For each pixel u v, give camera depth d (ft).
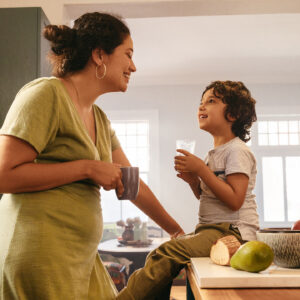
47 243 3.50
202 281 3.03
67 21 8.40
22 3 8.05
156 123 21.76
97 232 3.99
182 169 4.53
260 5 8.43
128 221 13.52
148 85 22.13
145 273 4.15
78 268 3.74
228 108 5.08
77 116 3.92
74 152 3.81
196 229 4.64
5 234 3.56
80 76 4.17
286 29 15.79
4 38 6.70
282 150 21.79
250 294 2.79
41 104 3.59
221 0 8.17
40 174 3.49
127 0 8.14
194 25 15.30
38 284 3.44
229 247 3.56
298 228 3.94
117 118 21.97
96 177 3.73
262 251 3.21
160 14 8.70
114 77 4.20
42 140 3.56
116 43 4.13
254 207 4.78
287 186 21.59
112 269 11.95
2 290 3.52
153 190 21.34
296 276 3.01
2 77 6.63
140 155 21.85
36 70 6.60
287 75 21.57
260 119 22.16
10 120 3.53
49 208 3.57
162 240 14.83
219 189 4.44
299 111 21.65
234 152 4.74
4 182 3.40
